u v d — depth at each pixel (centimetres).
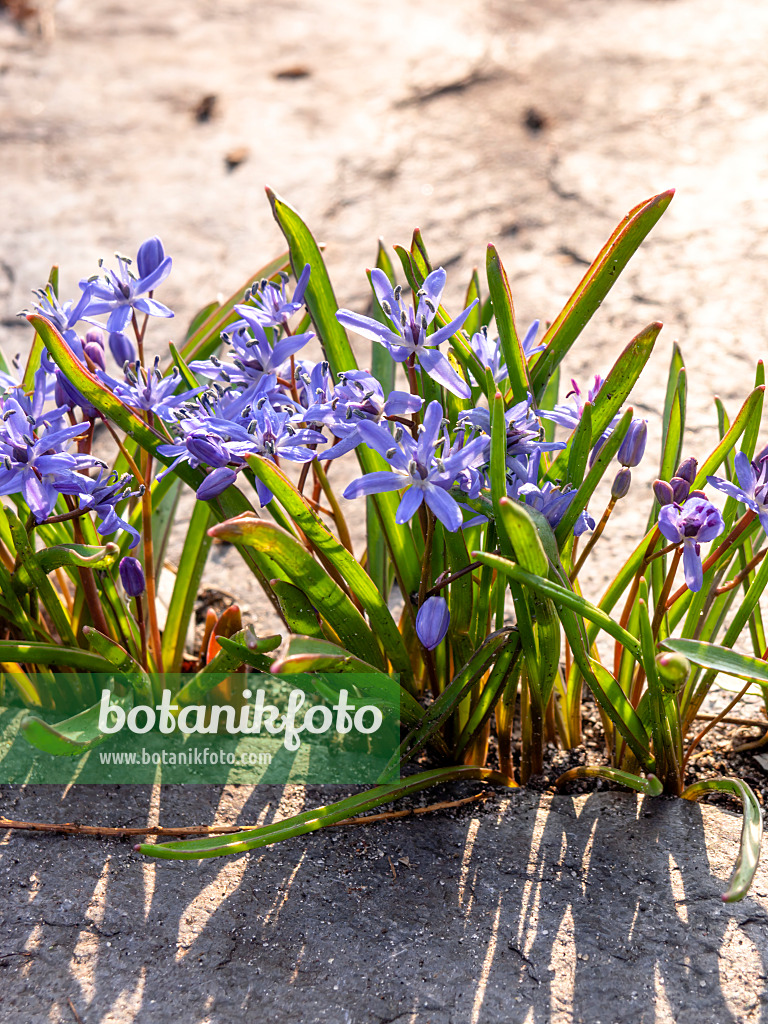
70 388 52
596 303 52
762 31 108
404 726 55
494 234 82
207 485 51
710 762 55
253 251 83
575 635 51
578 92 102
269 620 60
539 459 51
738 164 87
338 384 51
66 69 115
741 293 72
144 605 57
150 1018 50
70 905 52
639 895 52
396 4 126
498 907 52
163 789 55
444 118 100
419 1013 50
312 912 52
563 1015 50
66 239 85
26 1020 50
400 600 60
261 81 111
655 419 64
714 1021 50
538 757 54
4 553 55
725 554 52
